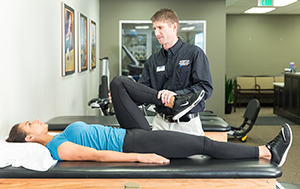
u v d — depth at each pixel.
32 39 2.77
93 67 5.86
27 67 2.66
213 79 6.77
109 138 1.98
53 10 3.38
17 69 2.46
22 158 1.83
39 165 1.77
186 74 2.36
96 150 1.87
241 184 1.79
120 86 2.15
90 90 5.71
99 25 6.65
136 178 1.77
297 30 9.91
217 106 6.83
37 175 1.75
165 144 1.94
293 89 7.04
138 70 6.73
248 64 10.02
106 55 6.72
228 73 10.05
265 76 9.84
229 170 1.77
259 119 7.48
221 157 1.94
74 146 1.89
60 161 1.90
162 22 2.29
